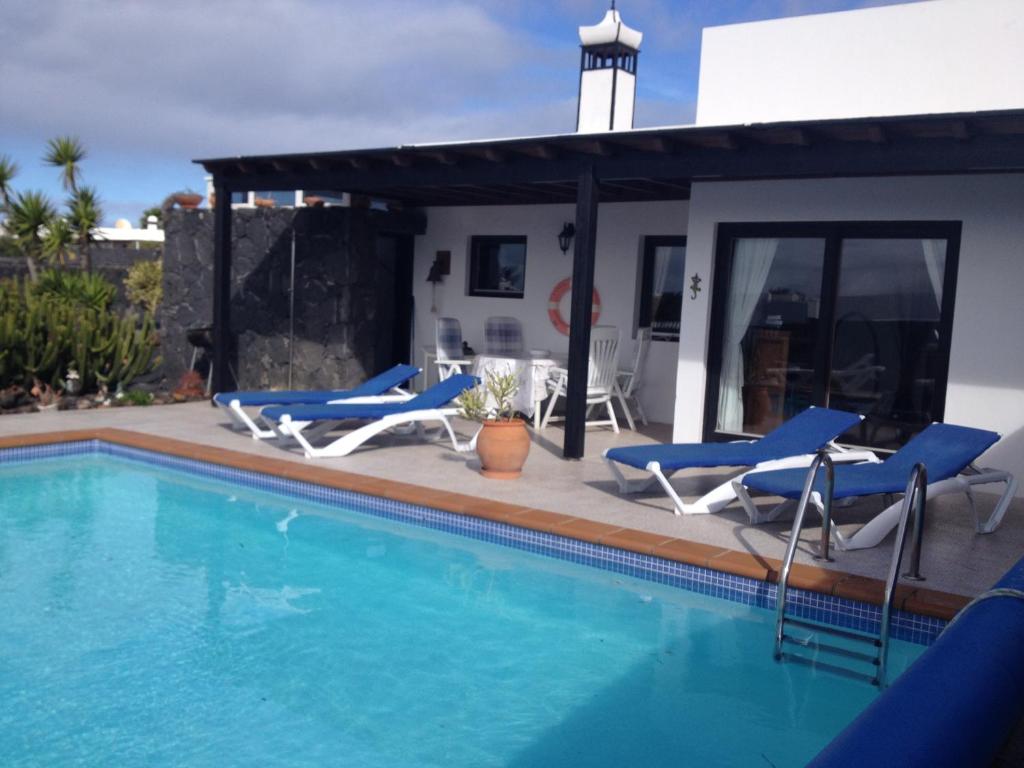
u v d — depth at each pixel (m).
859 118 6.08
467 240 12.02
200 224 12.65
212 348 11.28
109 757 3.37
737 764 3.44
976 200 7.06
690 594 5.21
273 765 3.35
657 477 6.14
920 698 2.10
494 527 6.06
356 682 4.08
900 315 7.60
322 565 5.70
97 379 10.85
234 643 4.49
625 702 3.94
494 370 9.89
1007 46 7.41
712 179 8.33
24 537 6.16
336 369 11.53
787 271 8.16
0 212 17.05
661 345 10.58
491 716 3.79
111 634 4.56
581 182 7.68
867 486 5.12
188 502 7.07
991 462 7.08
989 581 4.77
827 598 4.70
